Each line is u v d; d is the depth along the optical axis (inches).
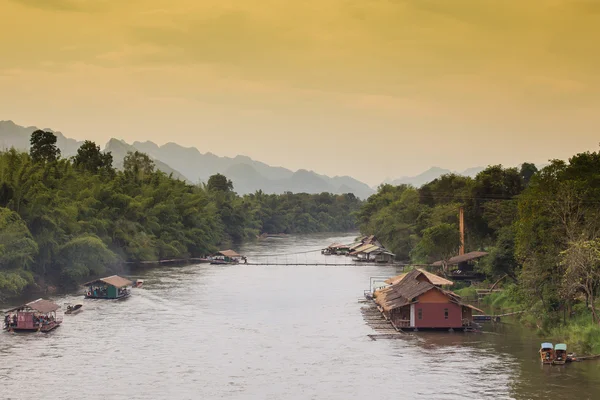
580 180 5398.6
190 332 5132.9
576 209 5049.2
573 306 5059.1
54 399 3508.9
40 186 7593.5
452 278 7406.5
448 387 3690.9
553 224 5002.5
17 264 6633.9
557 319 5034.5
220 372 4018.2
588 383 3727.9
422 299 5182.1
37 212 7244.1
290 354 4448.8
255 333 5103.3
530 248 5137.8
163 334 5049.2
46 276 7406.5
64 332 5098.4
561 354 4148.6
